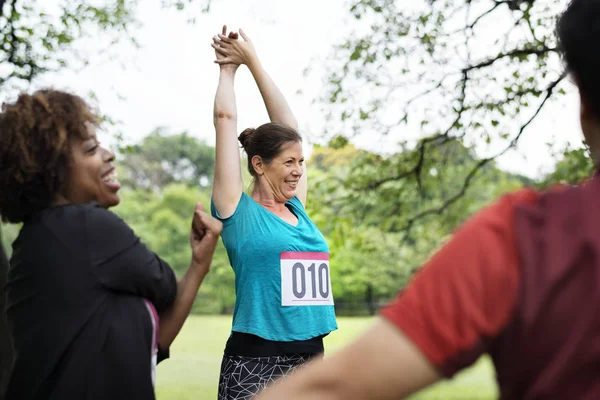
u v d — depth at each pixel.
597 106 0.97
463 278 0.86
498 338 0.88
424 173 10.38
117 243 1.85
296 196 3.73
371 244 10.42
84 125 1.95
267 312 3.30
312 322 3.36
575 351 0.83
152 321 1.91
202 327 30.44
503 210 0.93
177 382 12.64
